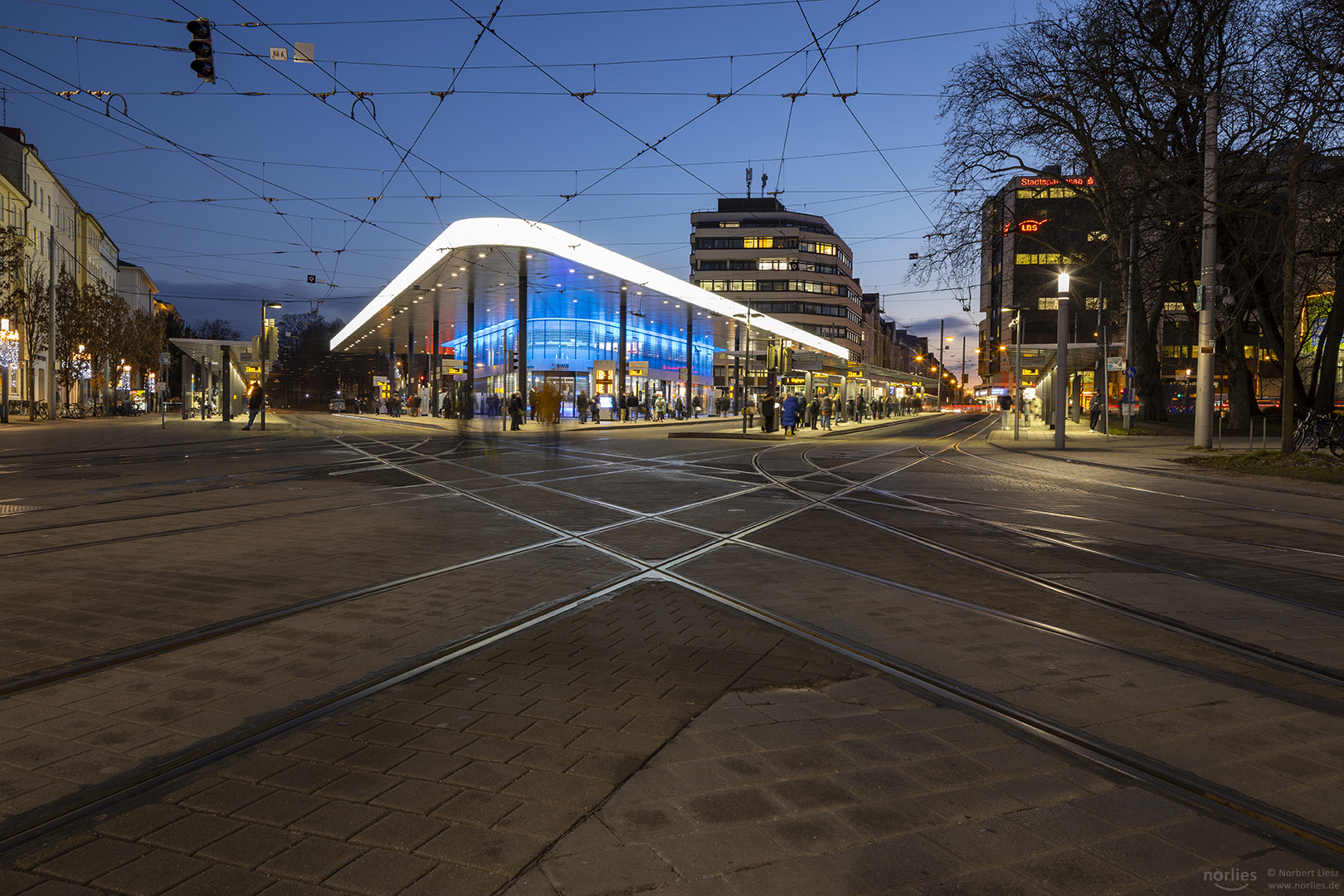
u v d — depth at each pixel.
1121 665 4.72
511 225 32.12
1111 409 61.47
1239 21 25.89
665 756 3.31
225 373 44.62
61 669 4.36
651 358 67.06
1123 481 17.22
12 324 41.31
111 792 2.98
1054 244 35.75
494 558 7.81
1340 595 6.67
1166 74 26.84
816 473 18.50
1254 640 5.27
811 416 45.47
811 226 111.88
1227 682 4.44
